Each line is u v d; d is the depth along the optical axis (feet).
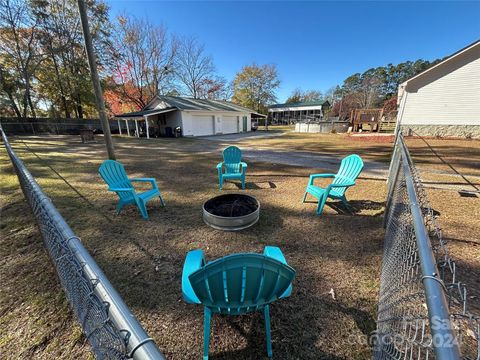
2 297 6.17
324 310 5.81
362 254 8.14
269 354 4.75
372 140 43.65
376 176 18.40
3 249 8.38
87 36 14.56
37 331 5.17
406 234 4.83
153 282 6.91
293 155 29.30
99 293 2.52
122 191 10.95
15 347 4.82
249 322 5.52
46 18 62.03
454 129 37.78
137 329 2.08
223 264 3.76
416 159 23.49
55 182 17.46
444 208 11.60
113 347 2.26
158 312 5.84
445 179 16.65
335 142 42.01
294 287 6.60
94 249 8.64
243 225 9.91
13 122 60.49
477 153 26.13
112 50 73.15
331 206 12.50
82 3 13.98
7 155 29.19
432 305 2.18
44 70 66.49
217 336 5.20
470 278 6.59
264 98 125.59
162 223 10.75
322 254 8.18
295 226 10.29
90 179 18.37
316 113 131.95
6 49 60.39
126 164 24.44
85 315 3.20
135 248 8.71
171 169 22.09
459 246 8.27
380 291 5.94
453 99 37.11
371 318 5.56
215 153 31.89
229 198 11.73
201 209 12.38
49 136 58.23
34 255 8.02
